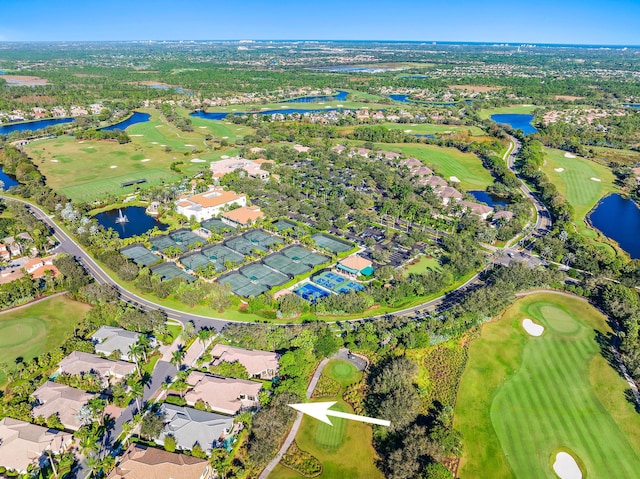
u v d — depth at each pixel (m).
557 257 184.50
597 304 152.62
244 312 147.00
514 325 140.38
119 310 138.12
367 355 126.94
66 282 156.62
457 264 171.12
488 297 143.75
